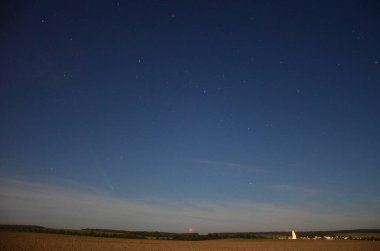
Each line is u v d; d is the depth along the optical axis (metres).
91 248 40.50
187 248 46.56
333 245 55.84
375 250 44.38
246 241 73.00
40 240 49.22
